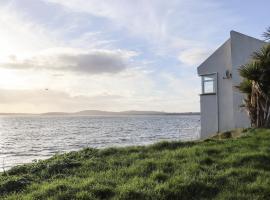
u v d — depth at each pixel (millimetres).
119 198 8523
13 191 9367
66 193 8719
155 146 14891
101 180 9797
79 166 11852
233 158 11727
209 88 25984
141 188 9156
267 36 18672
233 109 23750
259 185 9195
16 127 108438
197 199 8680
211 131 25578
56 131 78375
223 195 8734
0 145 42625
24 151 34438
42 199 8500
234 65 23812
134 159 12570
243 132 18016
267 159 11680
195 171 10523
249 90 19094
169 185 9266
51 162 12367
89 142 42625
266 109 18094
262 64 18172
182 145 14891
